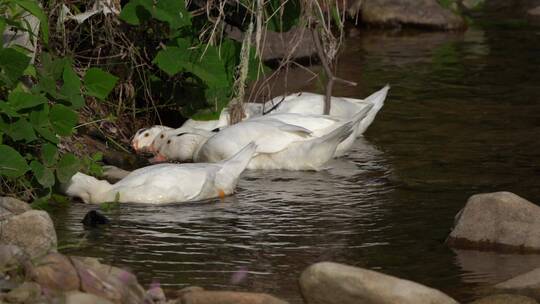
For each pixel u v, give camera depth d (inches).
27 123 428.5
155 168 464.4
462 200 457.1
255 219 432.1
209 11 529.0
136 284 329.4
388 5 925.2
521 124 587.2
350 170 508.1
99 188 450.9
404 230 419.5
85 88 481.7
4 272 324.2
